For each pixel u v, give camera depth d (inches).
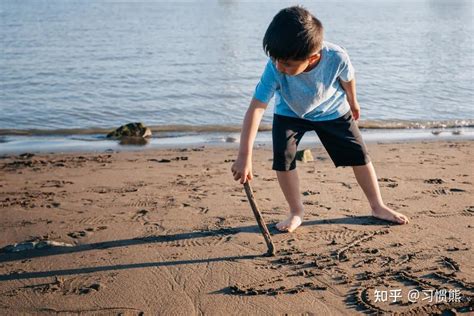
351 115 175.9
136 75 611.5
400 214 181.2
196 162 285.7
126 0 2335.1
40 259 156.9
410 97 506.3
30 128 400.2
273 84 161.5
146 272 147.9
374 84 561.6
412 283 139.6
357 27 1216.8
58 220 188.1
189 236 171.5
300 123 173.6
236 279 143.3
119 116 440.1
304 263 151.6
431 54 797.2
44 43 874.1
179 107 469.1
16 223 185.6
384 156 290.0
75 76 601.6
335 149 177.8
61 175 257.1
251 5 2026.3
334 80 165.6
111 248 163.6
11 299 135.4
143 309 130.1
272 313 127.3
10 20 1263.5
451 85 562.9
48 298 135.6
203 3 2185.0
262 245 163.8
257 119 160.7
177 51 812.0
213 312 128.3
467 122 415.5
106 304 132.5
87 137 373.7
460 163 271.1
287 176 175.8
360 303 130.6
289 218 176.6
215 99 499.2
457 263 149.9
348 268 148.3
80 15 1459.2
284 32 141.7
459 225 177.8
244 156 157.6
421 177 238.4
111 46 853.2
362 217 185.2
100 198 214.1
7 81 567.8
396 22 1370.6
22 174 260.7
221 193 217.2
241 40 965.2
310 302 131.7
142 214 192.7
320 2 2251.5
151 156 305.1
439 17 1566.2
